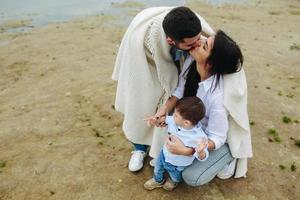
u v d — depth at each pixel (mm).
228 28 9250
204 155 2994
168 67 3107
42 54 7348
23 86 6016
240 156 3404
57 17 9977
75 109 5199
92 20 9719
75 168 3979
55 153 4238
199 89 3051
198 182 3238
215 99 2977
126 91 3369
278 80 6227
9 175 3904
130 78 3244
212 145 3014
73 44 7906
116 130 4672
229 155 3332
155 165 3510
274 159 4160
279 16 10508
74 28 9047
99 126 4777
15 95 5711
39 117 5008
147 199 3557
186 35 2605
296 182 3826
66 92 5727
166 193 3617
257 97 5582
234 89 2971
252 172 3922
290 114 5133
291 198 3631
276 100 5500
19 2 11320
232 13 10688
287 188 3744
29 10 10570
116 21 9656
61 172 3926
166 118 3166
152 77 3264
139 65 3164
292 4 11859
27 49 7629
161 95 3338
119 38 8367
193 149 3045
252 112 5137
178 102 2965
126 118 3496
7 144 4461
